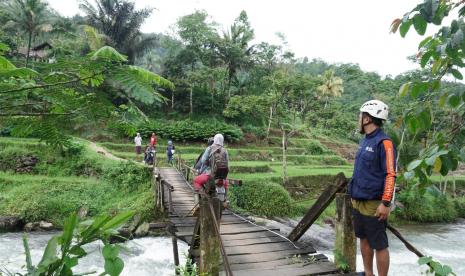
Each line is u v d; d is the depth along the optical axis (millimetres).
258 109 21953
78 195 15922
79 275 2463
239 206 15789
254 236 6121
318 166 28016
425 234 16531
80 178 18219
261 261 4699
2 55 2074
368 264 3523
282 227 13039
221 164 5891
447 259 12211
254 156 29625
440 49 1771
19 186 16484
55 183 16578
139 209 13836
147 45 35719
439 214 19656
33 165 19031
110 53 1939
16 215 14164
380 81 42094
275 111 22016
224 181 6066
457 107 2076
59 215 14727
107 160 19016
